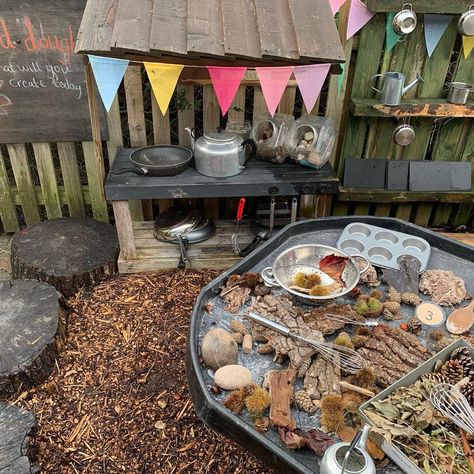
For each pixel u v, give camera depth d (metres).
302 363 1.31
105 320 2.19
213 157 2.18
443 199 2.64
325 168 2.36
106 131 2.57
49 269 2.29
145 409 1.82
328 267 1.66
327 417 1.17
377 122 2.51
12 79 2.42
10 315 2.00
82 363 1.99
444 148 2.61
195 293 2.34
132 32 1.65
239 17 1.78
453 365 1.22
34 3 2.25
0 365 1.81
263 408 1.20
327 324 1.42
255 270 1.70
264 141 2.36
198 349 1.38
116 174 2.27
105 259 2.38
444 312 1.53
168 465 1.65
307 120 2.34
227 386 1.26
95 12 1.78
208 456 1.67
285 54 1.69
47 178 2.75
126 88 2.43
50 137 2.59
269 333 1.39
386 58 2.34
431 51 2.30
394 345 1.36
